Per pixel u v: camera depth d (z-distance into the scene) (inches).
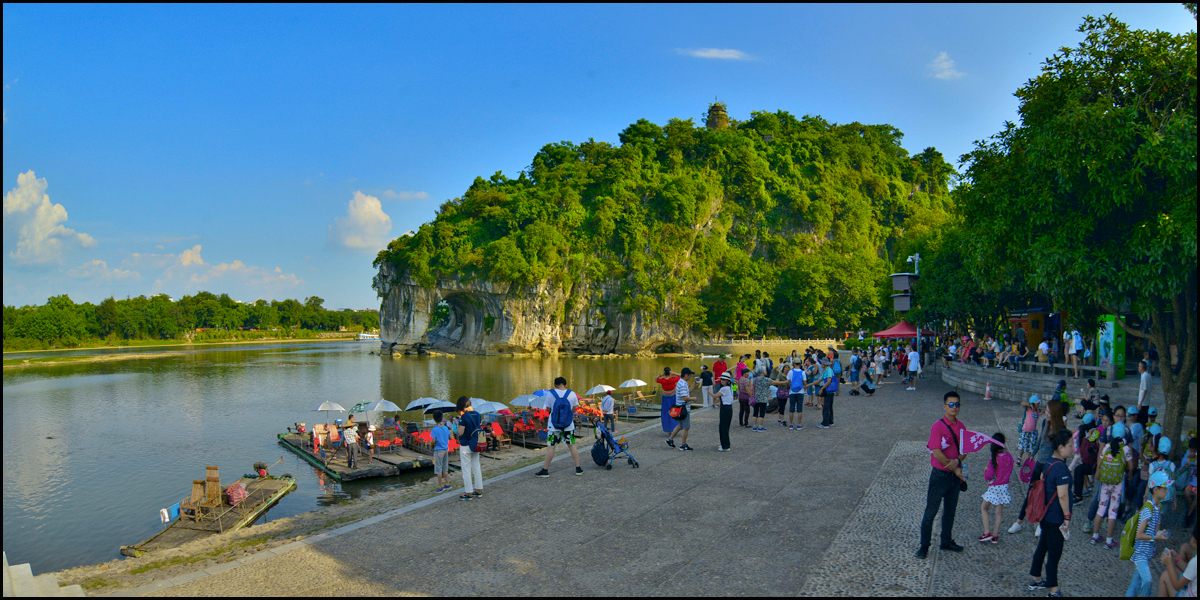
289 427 1353.3
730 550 356.5
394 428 1058.7
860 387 1110.4
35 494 872.3
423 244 4990.2
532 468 561.3
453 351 5108.3
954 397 344.8
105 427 1446.9
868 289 5270.7
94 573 381.4
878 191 7076.8
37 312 6294.3
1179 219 413.1
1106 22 496.1
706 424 799.1
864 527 389.7
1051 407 324.2
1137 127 432.8
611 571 331.0
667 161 6028.5
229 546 452.8
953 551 350.9
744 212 6151.6
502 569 335.6
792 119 7495.1
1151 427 441.4
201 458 1081.4
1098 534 368.5
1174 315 479.2
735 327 5334.6
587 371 3127.5
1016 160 534.6
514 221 5103.3
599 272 5123.0
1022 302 1589.6
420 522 413.4
